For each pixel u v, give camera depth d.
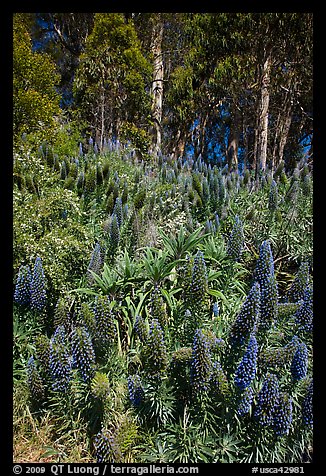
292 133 17.62
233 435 2.73
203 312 3.20
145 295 3.69
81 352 2.78
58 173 6.39
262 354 2.78
